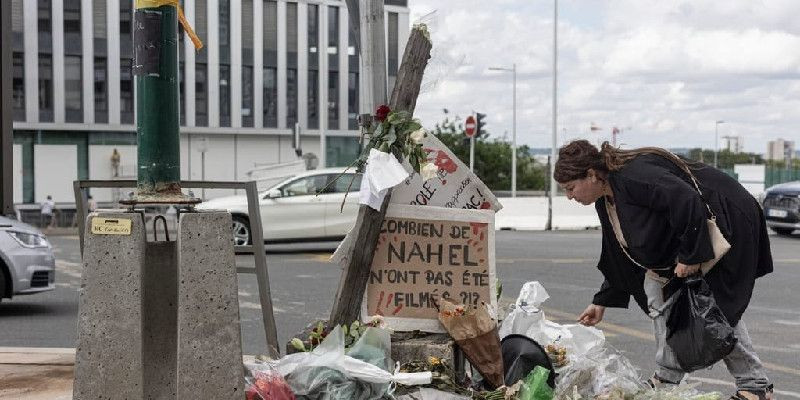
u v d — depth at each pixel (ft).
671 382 15.93
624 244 15.23
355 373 13.78
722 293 14.37
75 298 37.93
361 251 15.40
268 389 13.14
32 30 148.15
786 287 41.93
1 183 25.50
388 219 15.74
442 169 15.87
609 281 16.10
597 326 30.40
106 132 154.40
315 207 57.72
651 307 15.35
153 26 13.04
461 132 173.78
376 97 17.12
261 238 14.96
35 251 32.63
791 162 287.69
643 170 14.33
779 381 22.62
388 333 14.75
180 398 12.66
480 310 15.16
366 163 15.19
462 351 15.30
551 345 16.53
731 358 15.26
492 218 15.88
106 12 153.99
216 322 12.76
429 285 15.71
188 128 160.35
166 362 13.58
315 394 13.67
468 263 15.79
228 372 12.79
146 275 13.52
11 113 25.40
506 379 15.25
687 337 14.34
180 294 12.64
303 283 42.01
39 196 149.38
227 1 163.73
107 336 12.67
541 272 46.88
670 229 14.30
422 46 15.31
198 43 13.99
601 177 14.84
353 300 15.49
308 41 172.55
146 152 13.07
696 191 14.26
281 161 170.81
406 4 157.07
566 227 94.68
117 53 155.02
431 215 15.76
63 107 150.71
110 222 12.67
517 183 180.24
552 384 15.46
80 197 14.73
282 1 168.76
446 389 14.19
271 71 169.17
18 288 32.14
